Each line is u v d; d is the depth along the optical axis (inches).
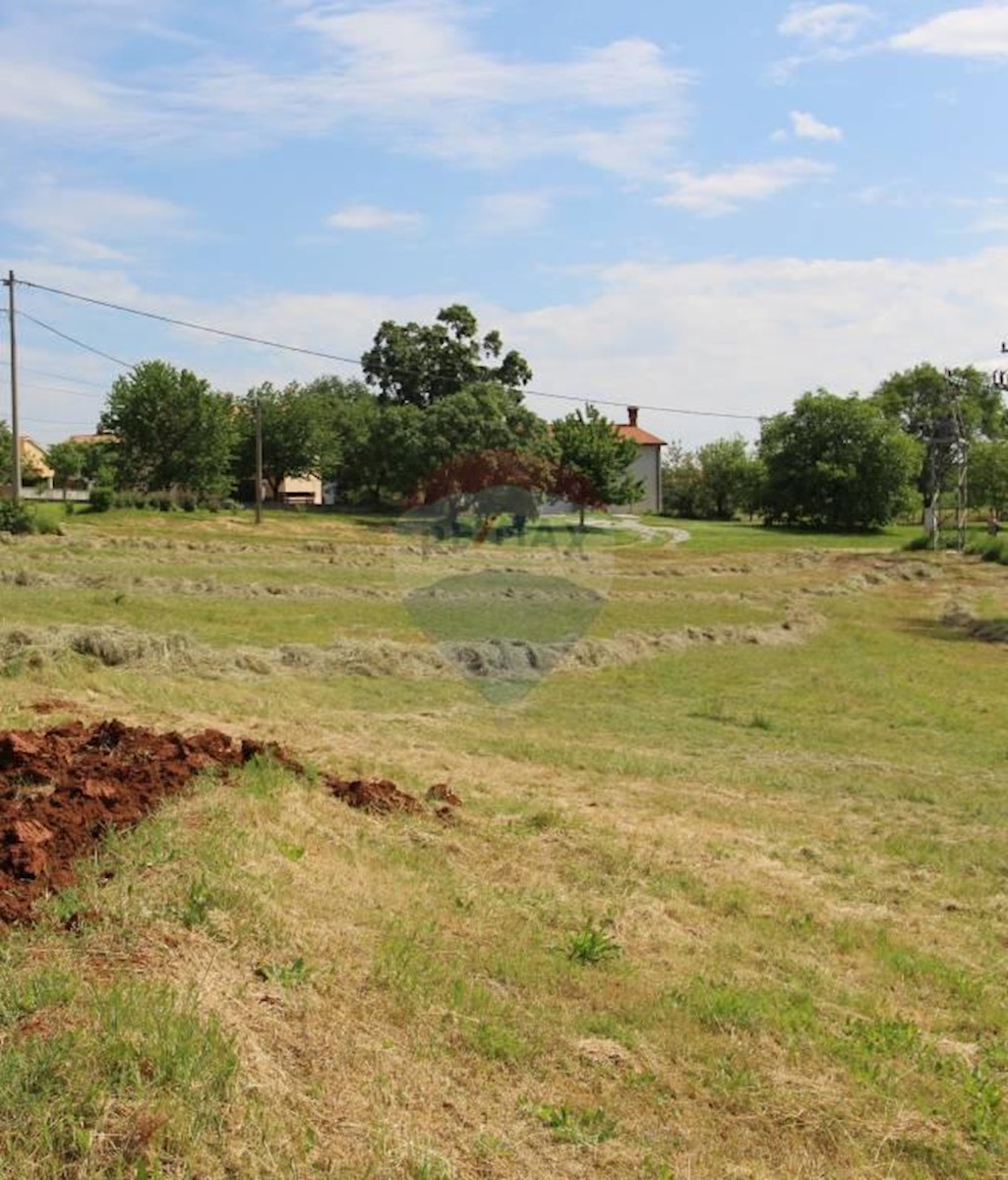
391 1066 215.0
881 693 867.4
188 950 229.6
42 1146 166.1
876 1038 277.3
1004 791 570.6
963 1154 232.1
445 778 471.5
